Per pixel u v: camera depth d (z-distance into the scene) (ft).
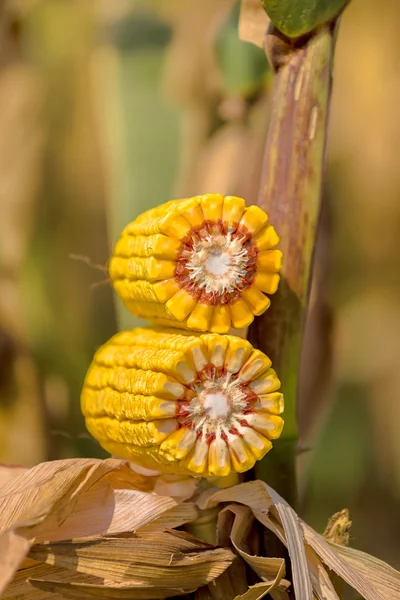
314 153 2.58
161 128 3.59
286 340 2.59
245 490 2.52
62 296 4.69
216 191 3.54
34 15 4.58
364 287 5.73
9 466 2.65
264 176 2.61
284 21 2.54
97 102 4.08
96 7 4.01
